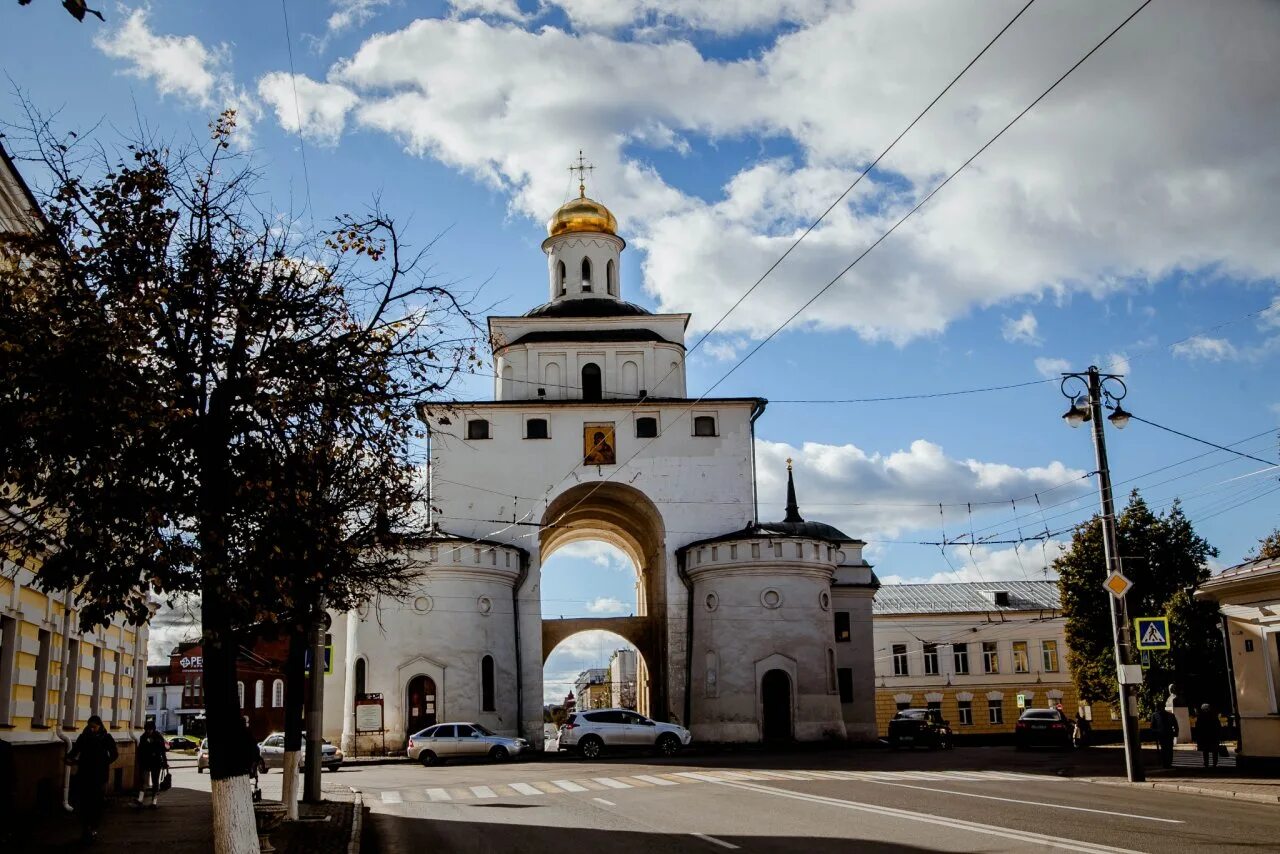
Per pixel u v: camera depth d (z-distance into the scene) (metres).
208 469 11.57
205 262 12.00
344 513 15.77
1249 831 13.93
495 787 26.42
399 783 29.39
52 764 20.66
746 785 23.50
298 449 12.21
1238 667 25.75
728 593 47.50
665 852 13.65
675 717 48.50
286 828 17.42
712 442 51.78
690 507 50.97
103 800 16.78
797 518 59.81
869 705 55.66
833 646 48.34
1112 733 52.97
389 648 45.44
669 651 49.28
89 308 10.98
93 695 24.44
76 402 10.41
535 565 49.97
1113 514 25.44
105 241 11.69
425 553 45.62
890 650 70.50
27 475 10.65
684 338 56.38
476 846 15.26
